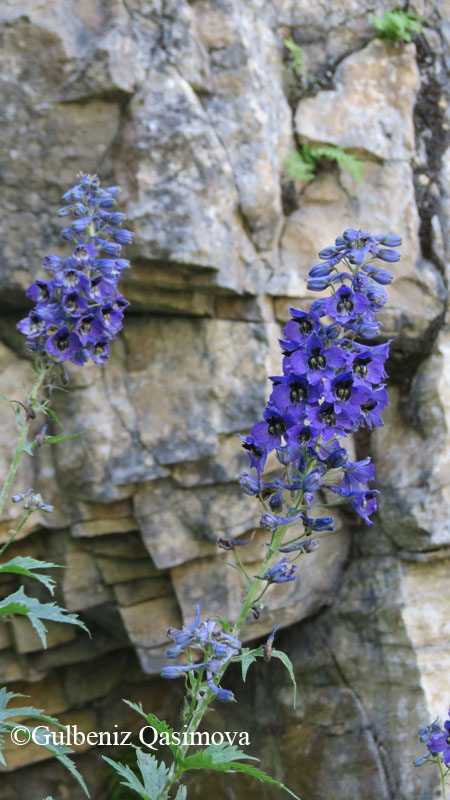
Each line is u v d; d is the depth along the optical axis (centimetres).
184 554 144
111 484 139
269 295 145
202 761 70
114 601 149
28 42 130
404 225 154
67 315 83
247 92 142
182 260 132
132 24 133
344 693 154
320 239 149
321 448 73
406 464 153
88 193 90
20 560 82
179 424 141
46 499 141
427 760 94
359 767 149
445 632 149
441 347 154
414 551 150
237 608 147
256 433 75
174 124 133
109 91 130
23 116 131
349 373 71
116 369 142
